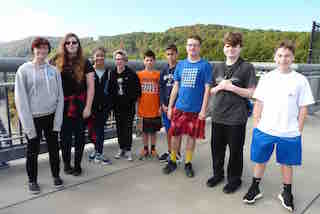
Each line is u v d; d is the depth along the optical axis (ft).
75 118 9.02
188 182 9.22
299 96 7.21
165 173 9.87
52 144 8.30
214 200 8.04
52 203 7.64
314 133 15.70
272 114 7.39
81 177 9.39
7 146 9.77
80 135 9.21
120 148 11.39
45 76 7.63
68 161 9.52
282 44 7.29
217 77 8.62
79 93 8.89
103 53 10.11
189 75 9.21
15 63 9.49
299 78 7.22
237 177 8.73
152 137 11.47
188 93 9.26
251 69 8.08
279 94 7.29
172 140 9.98
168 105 10.71
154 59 10.99
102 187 8.70
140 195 8.22
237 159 8.54
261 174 7.98
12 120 9.77
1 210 7.20
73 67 8.63
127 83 10.41
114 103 10.71
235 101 8.16
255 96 7.77
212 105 8.75
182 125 9.56
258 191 8.11
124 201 7.84
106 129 13.00
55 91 7.89
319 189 8.94
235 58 8.30
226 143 8.92
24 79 7.36
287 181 7.80
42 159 10.93
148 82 10.77
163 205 7.67
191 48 9.12
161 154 11.99
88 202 7.73
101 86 10.14
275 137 7.33
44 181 8.96
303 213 7.45
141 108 11.01
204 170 10.31
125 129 10.96
